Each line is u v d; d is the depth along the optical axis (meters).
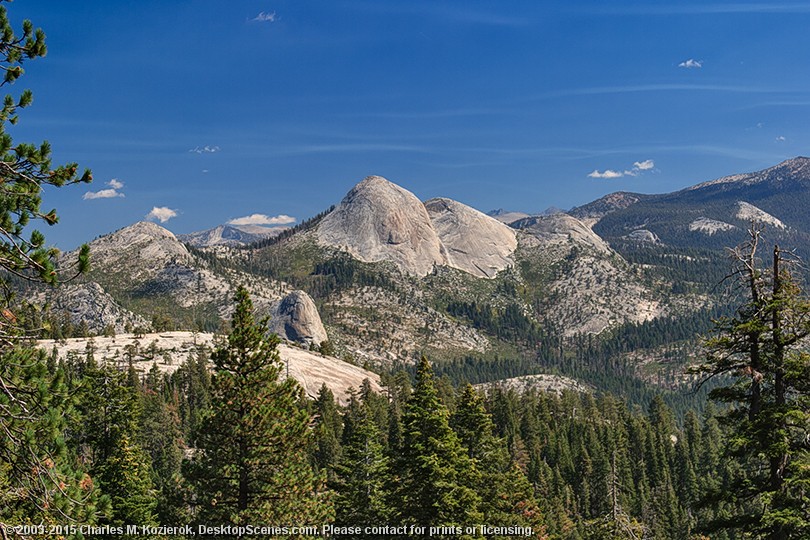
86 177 15.01
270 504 33.16
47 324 14.65
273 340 34.38
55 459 14.05
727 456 26.25
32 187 14.50
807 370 24.22
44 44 14.91
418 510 41.12
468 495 40.22
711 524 25.95
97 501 14.70
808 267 24.59
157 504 44.09
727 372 26.00
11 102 14.62
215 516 33.03
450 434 42.50
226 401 32.94
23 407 13.96
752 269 25.02
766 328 24.08
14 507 13.84
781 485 24.09
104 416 50.03
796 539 23.56
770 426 24.25
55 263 14.15
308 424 34.41
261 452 33.06
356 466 56.62
